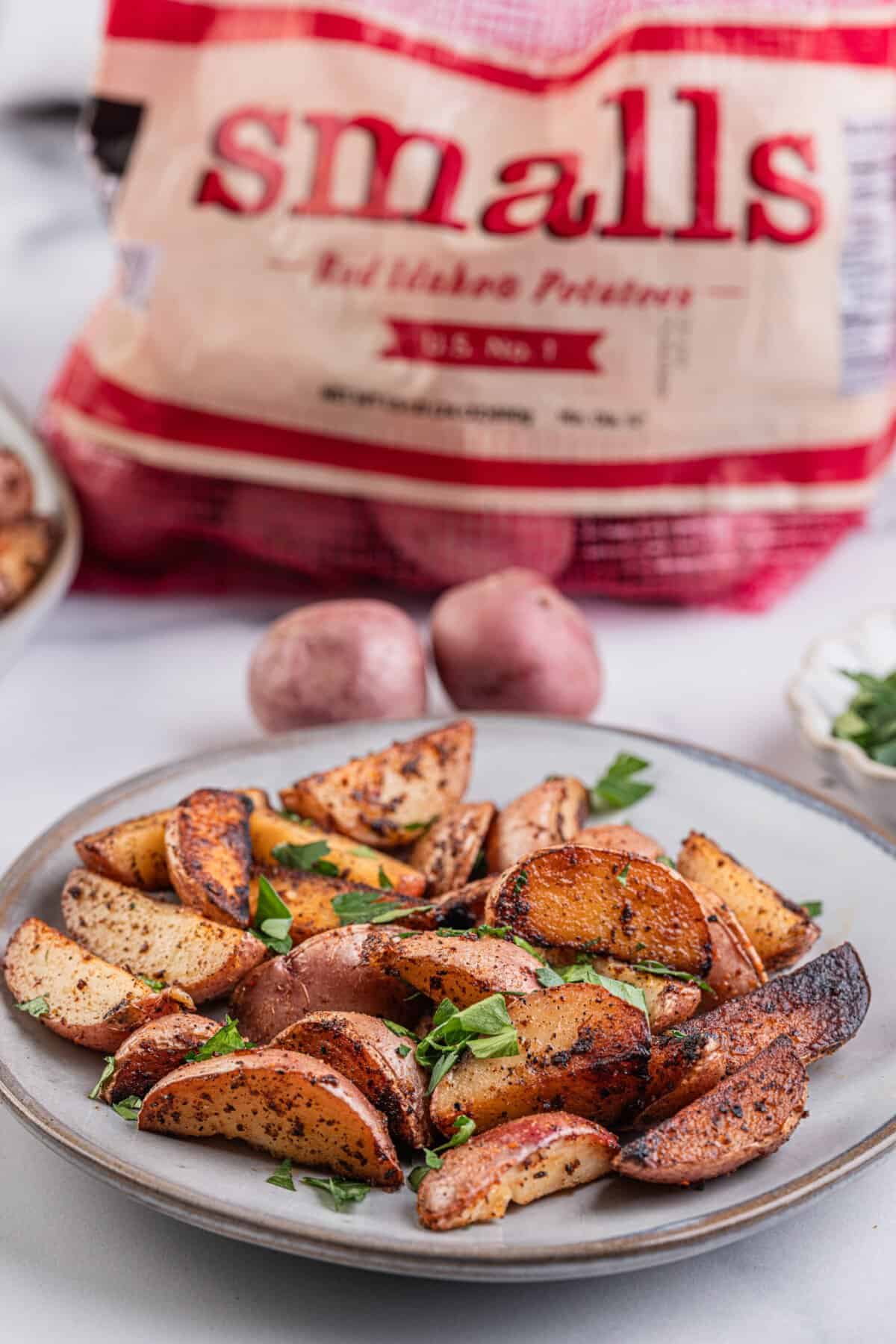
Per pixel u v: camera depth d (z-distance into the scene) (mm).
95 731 703
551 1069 492
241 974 528
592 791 609
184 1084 487
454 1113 492
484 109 732
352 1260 465
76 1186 521
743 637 759
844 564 809
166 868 564
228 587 795
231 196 739
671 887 520
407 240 733
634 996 511
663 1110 496
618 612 778
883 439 764
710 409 742
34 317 899
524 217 729
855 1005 517
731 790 605
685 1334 486
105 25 746
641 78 723
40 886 563
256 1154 495
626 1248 465
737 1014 509
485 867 586
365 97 732
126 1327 487
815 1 725
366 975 517
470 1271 463
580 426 742
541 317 733
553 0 732
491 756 626
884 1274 500
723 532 755
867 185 735
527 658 674
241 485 758
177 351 744
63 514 748
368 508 759
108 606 785
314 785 592
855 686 668
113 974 521
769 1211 474
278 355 740
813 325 737
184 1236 509
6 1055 511
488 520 750
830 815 589
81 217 952
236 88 738
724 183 727
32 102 992
